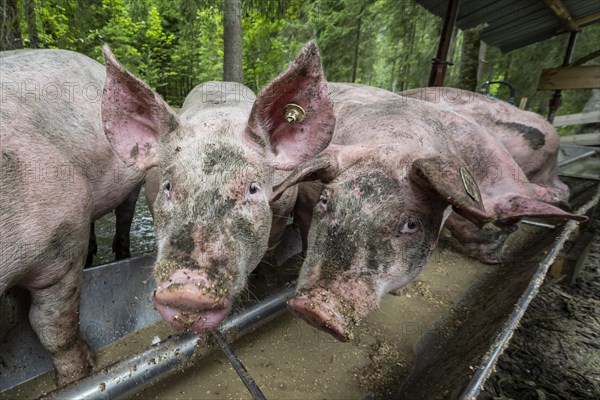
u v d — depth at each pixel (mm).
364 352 583
